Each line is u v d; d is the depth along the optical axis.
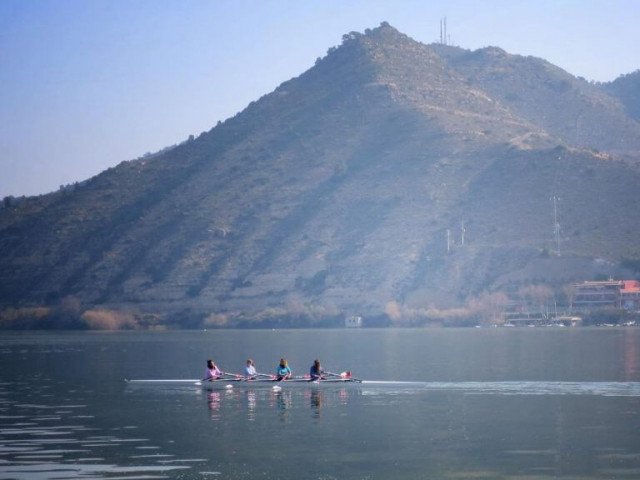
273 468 54.81
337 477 52.69
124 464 55.88
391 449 59.84
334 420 71.88
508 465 54.97
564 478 51.88
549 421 69.75
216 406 81.19
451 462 55.94
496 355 143.00
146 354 165.25
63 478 52.47
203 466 55.41
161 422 71.56
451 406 78.94
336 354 154.88
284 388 94.50
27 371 124.69
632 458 56.44
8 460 57.03
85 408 80.31
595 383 94.31
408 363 130.00
